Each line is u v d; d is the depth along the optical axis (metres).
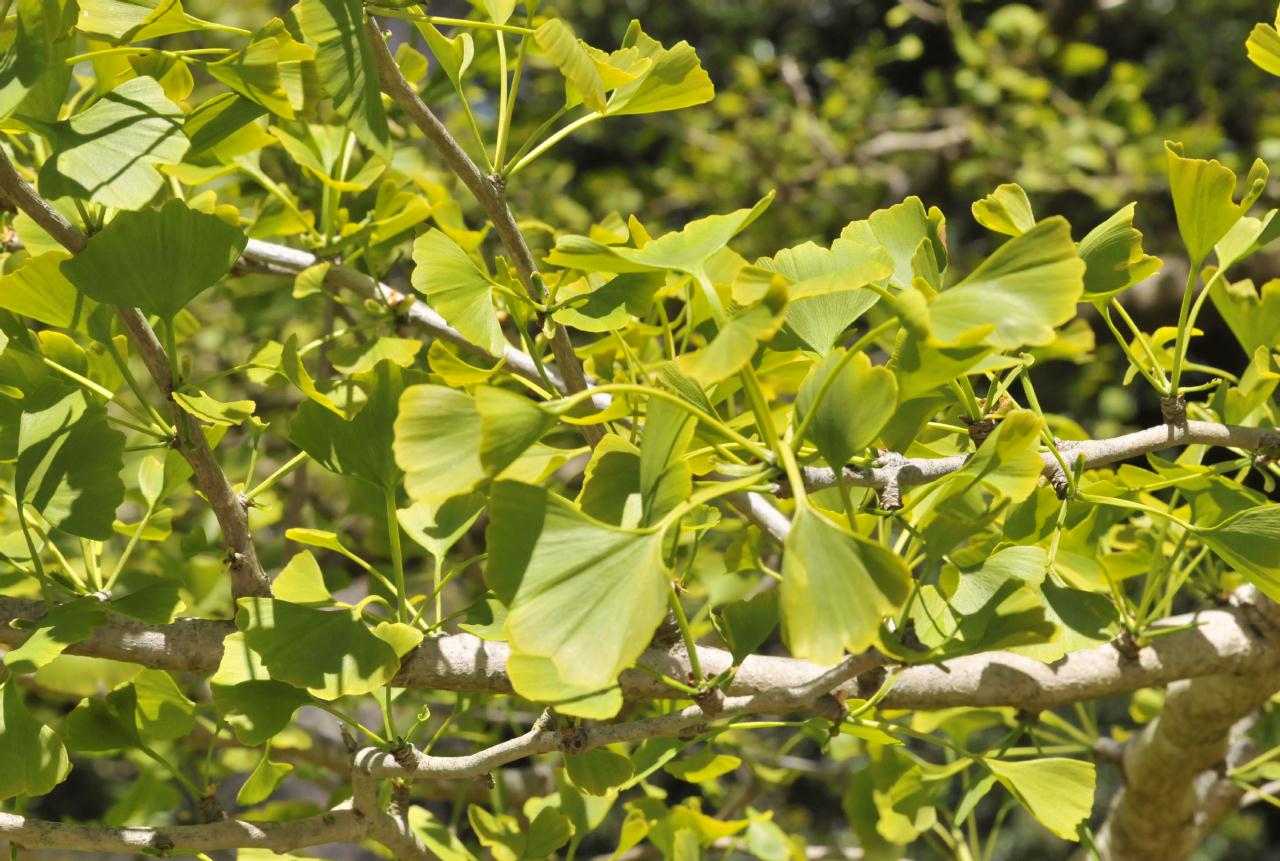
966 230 6.04
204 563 2.06
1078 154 4.50
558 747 1.08
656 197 5.49
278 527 2.43
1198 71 5.75
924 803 1.55
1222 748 1.75
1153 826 1.96
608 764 1.15
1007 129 4.98
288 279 2.11
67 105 1.52
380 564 2.42
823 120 5.20
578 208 3.40
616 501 0.98
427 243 1.13
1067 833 1.08
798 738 2.09
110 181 0.92
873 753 1.64
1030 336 0.81
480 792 2.03
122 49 1.00
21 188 0.99
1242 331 1.41
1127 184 4.64
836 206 4.93
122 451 1.12
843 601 0.76
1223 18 5.88
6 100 0.90
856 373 0.88
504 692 1.23
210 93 2.76
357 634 1.06
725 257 1.25
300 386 1.11
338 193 1.66
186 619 1.23
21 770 1.05
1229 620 1.49
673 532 0.91
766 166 4.85
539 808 1.64
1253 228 1.30
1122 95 5.02
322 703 1.12
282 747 2.08
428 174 1.97
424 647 1.21
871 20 7.60
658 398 0.93
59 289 1.09
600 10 6.71
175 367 1.08
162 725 1.31
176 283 1.04
